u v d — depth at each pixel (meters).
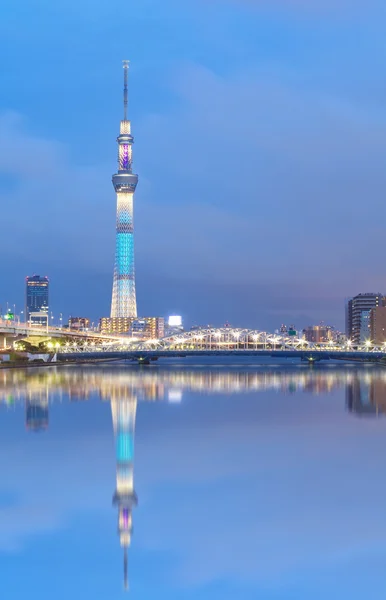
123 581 46.31
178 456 78.56
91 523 55.47
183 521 55.78
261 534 53.09
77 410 123.44
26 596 44.62
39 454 79.69
